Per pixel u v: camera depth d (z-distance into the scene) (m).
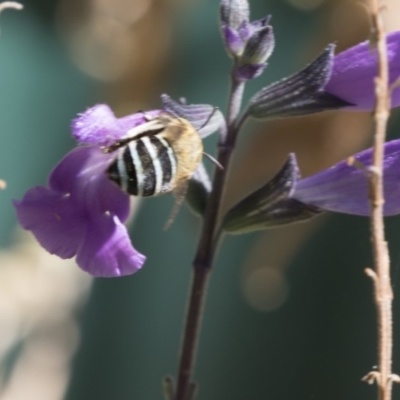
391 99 0.34
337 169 0.34
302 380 0.40
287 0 0.40
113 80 0.41
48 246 0.33
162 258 0.42
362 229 0.39
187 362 0.34
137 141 0.33
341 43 0.37
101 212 0.33
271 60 0.40
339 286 0.39
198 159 0.33
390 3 0.35
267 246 0.39
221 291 0.41
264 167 0.37
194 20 0.41
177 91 0.41
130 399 0.41
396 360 0.38
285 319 0.40
